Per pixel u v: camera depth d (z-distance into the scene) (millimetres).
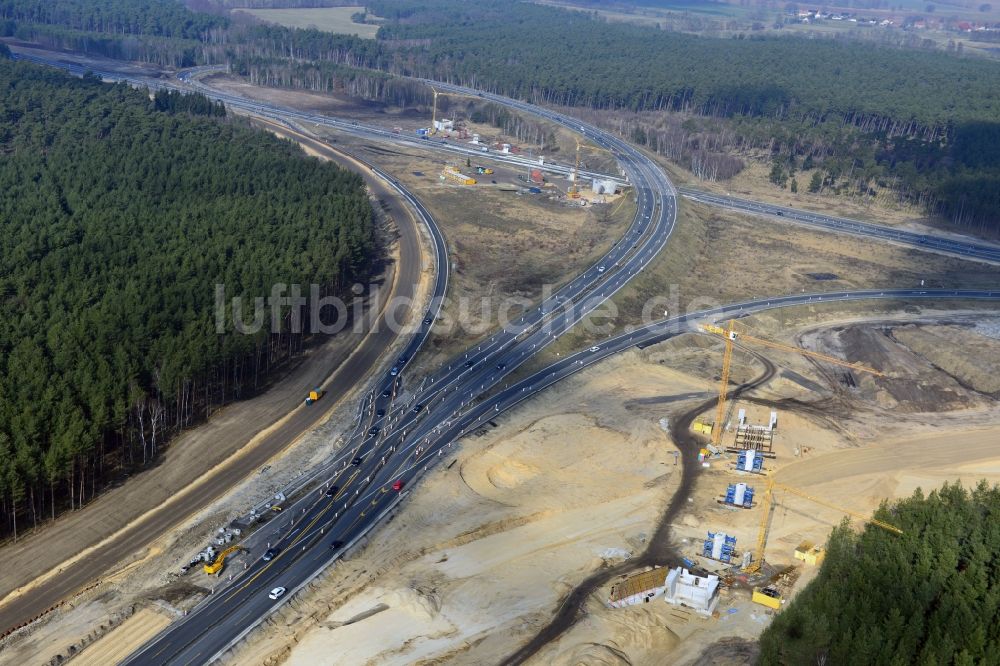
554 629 145125
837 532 159250
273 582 152125
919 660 130625
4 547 156000
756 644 144750
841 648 131000
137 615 143250
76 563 154500
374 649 138500
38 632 138750
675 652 143250
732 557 165875
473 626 145000
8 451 154500
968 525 160250
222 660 135125
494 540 167375
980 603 142125
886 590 144125
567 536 170125
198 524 165625
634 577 156250
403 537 166375
